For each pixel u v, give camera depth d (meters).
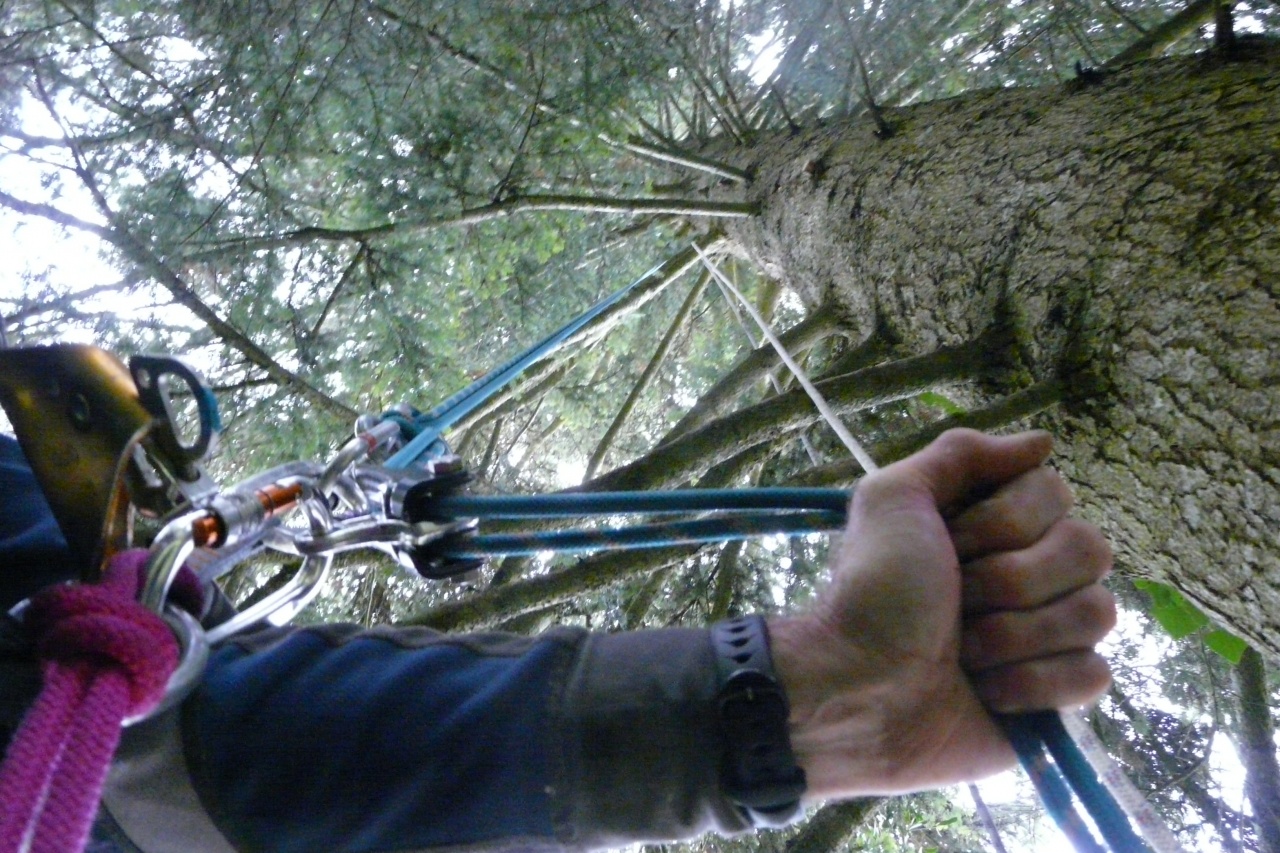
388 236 3.70
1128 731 4.00
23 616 0.55
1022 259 1.99
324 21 3.62
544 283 4.62
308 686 0.68
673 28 3.79
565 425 5.92
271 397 3.69
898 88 4.88
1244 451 1.45
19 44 3.47
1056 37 4.41
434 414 1.13
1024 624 0.66
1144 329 1.62
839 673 0.66
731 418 2.15
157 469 0.75
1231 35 1.99
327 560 0.81
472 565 0.89
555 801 0.64
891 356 2.60
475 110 3.85
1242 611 1.55
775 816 0.65
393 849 0.65
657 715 0.65
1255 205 1.55
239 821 0.64
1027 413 1.74
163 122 3.52
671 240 5.12
